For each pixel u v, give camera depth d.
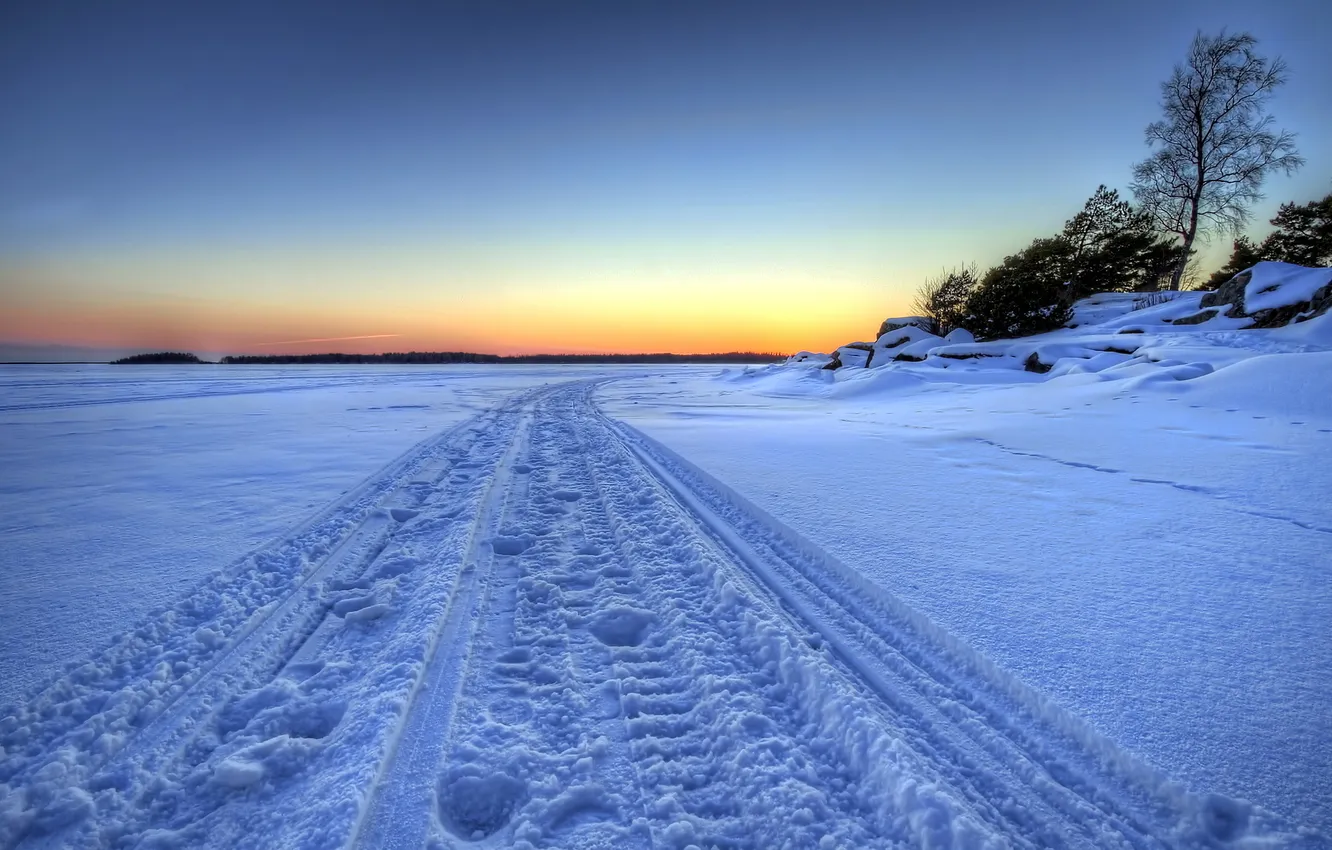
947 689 2.26
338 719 2.24
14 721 2.11
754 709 2.20
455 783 1.88
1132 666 2.22
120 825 1.72
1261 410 7.05
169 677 2.45
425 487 5.76
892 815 1.69
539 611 3.11
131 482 5.75
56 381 20.42
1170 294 18.58
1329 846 1.45
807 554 3.66
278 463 6.74
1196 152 20.08
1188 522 3.88
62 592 3.17
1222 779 1.67
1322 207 20.41
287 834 1.69
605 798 1.82
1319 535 3.55
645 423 10.50
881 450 6.82
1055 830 1.62
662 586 3.33
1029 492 4.80
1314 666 2.19
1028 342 16.25
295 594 3.28
